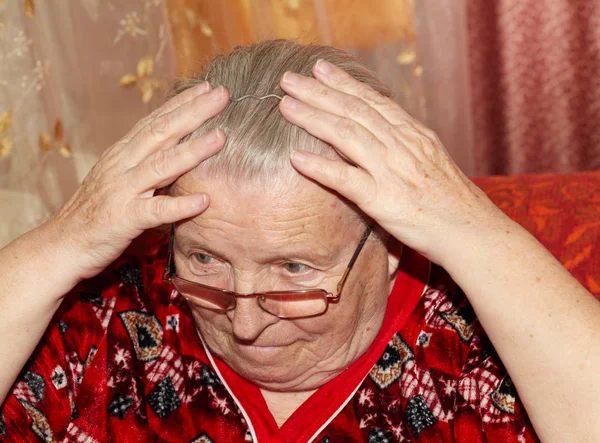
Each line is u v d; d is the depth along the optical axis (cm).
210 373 145
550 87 351
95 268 133
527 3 340
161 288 154
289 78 113
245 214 113
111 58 277
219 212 114
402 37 317
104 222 125
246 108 114
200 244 120
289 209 113
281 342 128
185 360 147
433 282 146
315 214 114
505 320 118
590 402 112
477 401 135
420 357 140
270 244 115
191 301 129
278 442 135
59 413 146
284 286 123
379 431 137
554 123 356
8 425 140
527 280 118
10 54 254
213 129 114
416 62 321
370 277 128
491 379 135
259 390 142
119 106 282
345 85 116
